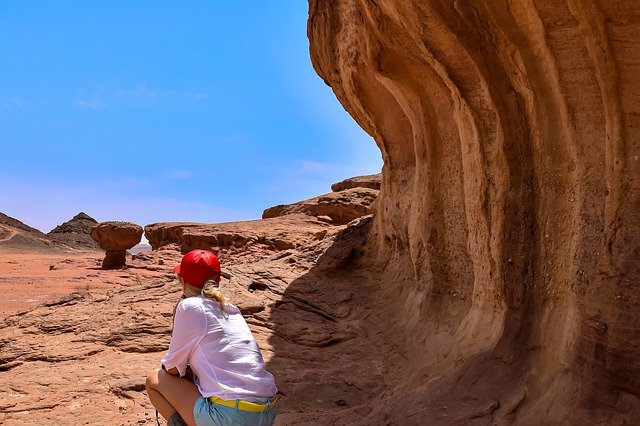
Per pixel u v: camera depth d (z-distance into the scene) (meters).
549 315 5.12
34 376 6.95
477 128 6.08
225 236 26.95
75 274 24.33
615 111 4.11
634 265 4.02
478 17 5.12
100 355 7.79
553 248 5.15
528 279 5.42
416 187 8.61
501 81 5.34
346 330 9.05
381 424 4.90
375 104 10.27
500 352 5.41
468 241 6.91
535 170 5.34
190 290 3.23
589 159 4.62
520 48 4.94
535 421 4.48
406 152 10.12
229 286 10.72
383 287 10.59
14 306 16.36
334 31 10.93
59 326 8.88
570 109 4.73
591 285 4.46
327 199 31.02
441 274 7.89
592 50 4.10
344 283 11.36
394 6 6.04
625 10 3.81
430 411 4.95
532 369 5.05
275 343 8.60
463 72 6.02
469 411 4.83
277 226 28.38
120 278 22.77
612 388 4.13
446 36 5.74
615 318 4.13
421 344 7.53
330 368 7.55
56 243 61.78
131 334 8.40
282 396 6.50
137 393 6.38
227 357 3.01
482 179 6.06
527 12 4.65
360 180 36.81
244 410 2.92
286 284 11.16
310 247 13.09
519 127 5.39
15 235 56.34
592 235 4.54
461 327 6.69
